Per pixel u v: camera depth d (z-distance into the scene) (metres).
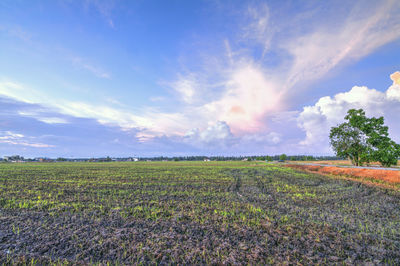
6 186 20.66
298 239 7.63
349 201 14.26
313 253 6.65
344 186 20.73
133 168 51.09
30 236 7.90
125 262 6.09
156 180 26.02
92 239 7.58
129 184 22.14
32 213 10.90
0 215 10.70
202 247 6.93
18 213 10.97
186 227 8.86
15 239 7.65
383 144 34.97
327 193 17.12
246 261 6.14
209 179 26.94
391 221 10.05
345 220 10.09
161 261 6.15
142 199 14.67
